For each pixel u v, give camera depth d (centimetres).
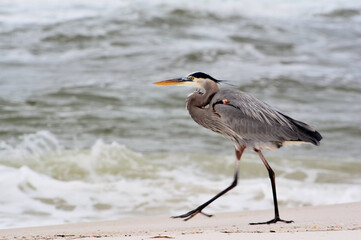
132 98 1959
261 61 2634
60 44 2634
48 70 2267
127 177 1198
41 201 995
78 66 2353
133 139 1516
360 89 2280
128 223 823
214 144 1515
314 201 1034
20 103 1795
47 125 1587
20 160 1255
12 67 2275
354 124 1766
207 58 2583
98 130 1579
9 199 988
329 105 2019
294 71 2497
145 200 1024
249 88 2184
